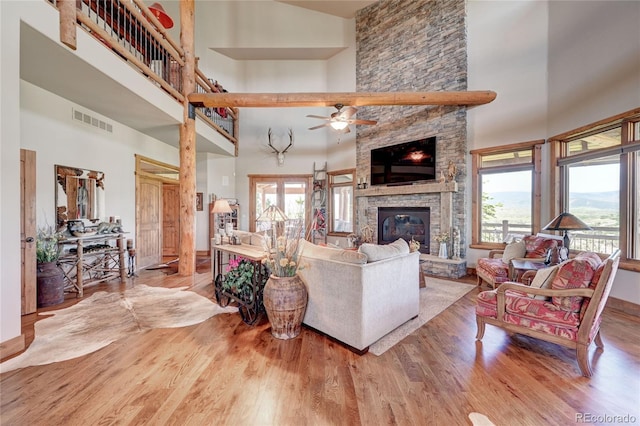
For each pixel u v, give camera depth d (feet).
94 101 12.91
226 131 23.30
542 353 7.68
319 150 25.61
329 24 23.38
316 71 25.11
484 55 16.17
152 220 19.70
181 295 12.51
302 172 25.59
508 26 15.40
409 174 18.89
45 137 12.00
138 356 7.45
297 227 9.98
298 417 5.32
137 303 11.46
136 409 5.48
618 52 10.71
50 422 5.13
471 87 16.65
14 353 7.41
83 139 13.80
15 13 7.31
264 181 25.72
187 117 15.64
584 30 12.21
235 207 24.39
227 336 8.68
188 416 5.32
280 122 25.57
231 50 23.91
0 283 7.16
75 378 6.45
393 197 19.80
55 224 12.44
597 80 11.61
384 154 20.22
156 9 14.61
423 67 18.35
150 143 19.16
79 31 9.08
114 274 15.57
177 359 7.32
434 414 5.41
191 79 15.81
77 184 13.51
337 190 24.99
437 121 17.67
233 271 10.55
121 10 12.87
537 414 5.41
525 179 15.38
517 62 15.17
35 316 10.05
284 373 6.73
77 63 9.49
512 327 7.74
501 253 14.29
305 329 9.25
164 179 20.79
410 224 19.26
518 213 15.62
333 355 7.59
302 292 8.61
